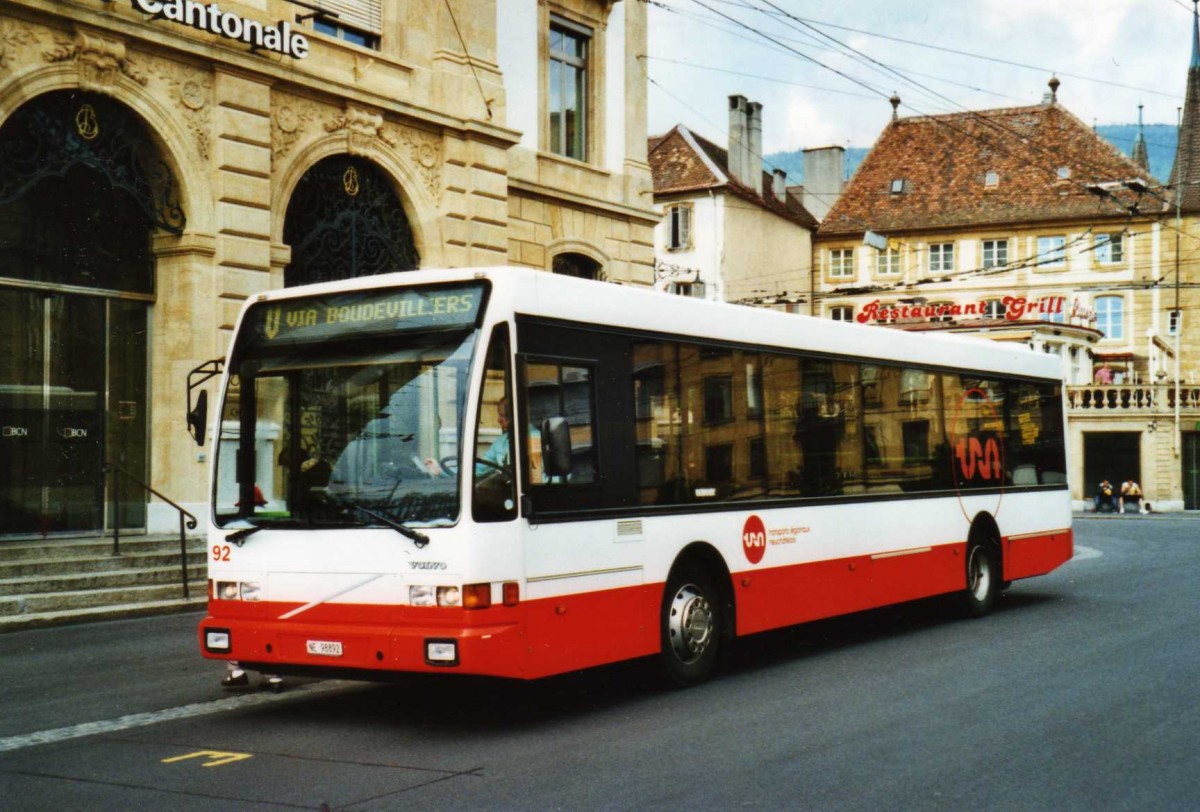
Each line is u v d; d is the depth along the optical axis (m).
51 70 16.22
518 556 8.31
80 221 17.31
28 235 16.70
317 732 8.46
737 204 59.69
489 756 7.71
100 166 17.08
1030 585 18.61
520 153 24.25
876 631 13.54
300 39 19.09
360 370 8.64
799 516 11.45
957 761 7.52
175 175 17.89
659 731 8.41
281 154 19.31
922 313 61.38
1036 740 8.09
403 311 8.63
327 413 8.70
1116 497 58.22
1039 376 16.44
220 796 6.81
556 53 25.72
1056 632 13.23
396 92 21.28
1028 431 16.05
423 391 8.39
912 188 71.12
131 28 16.97
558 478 8.76
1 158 15.98
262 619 8.72
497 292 8.45
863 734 8.27
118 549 16.12
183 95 17.83
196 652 11.96
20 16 15.91
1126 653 11.68
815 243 70.56
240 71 18.45
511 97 24.14
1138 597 16.73
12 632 13.32
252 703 9.52
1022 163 70.19
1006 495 15.28
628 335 9.59
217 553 8.93
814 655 11.83
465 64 22.42
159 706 9.41
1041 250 68.25
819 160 73.25
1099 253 67.56
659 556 9.66
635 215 26.94
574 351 9.04
